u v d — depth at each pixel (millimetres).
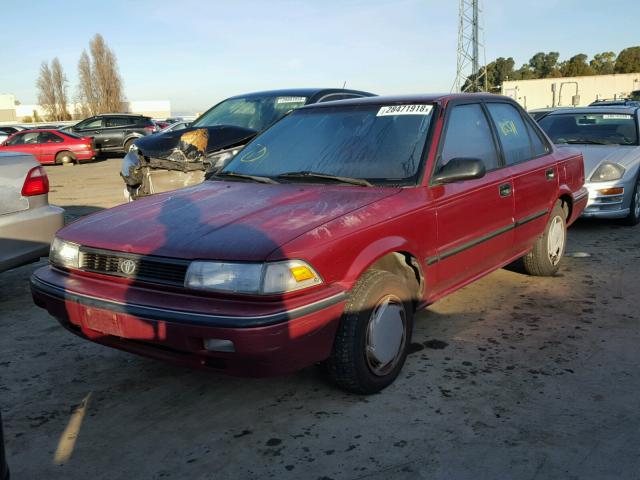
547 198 4777
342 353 2967
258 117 6930
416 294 3486
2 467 1681
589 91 43906
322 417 2979
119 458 2699
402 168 3521
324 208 3107
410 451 2666
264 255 2648
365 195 3293
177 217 3172
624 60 91438
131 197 6641
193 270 2721
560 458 2584
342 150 3791
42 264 6211
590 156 7293
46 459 2709
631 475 2461
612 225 7539
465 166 3398
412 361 3578
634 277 5199
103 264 3041
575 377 3332
